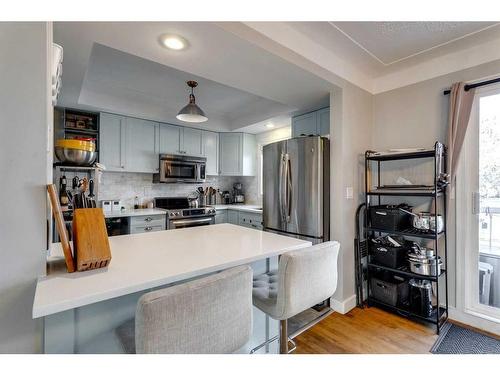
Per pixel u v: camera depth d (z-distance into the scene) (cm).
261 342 149
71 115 319
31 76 89
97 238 99
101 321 102
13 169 87
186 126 405
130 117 348
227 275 90
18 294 88
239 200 482
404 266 233
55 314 92
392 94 263
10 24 87
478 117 213
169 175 376
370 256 256
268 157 296
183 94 333
